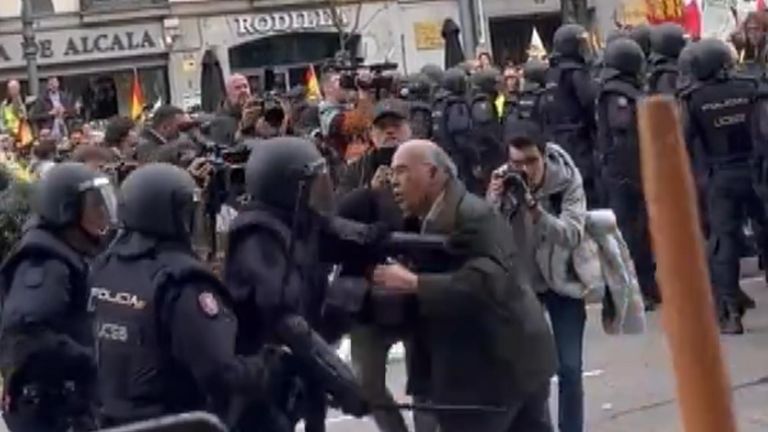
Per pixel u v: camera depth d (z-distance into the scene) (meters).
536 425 5.51
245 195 5.51
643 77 10.88
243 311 4.69
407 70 32.72
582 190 6.55
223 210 6.84
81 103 30.89
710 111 9.64
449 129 13.61
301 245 4.80
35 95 25.98
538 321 5.27
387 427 5.51
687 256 2.56
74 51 30.98
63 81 31.02
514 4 33.72
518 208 6.38
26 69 29.70
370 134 7.81
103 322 4.60
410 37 32.81
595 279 6.50
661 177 2.56
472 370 5.20
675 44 10.95
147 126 11.28
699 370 2.56
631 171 10.54
